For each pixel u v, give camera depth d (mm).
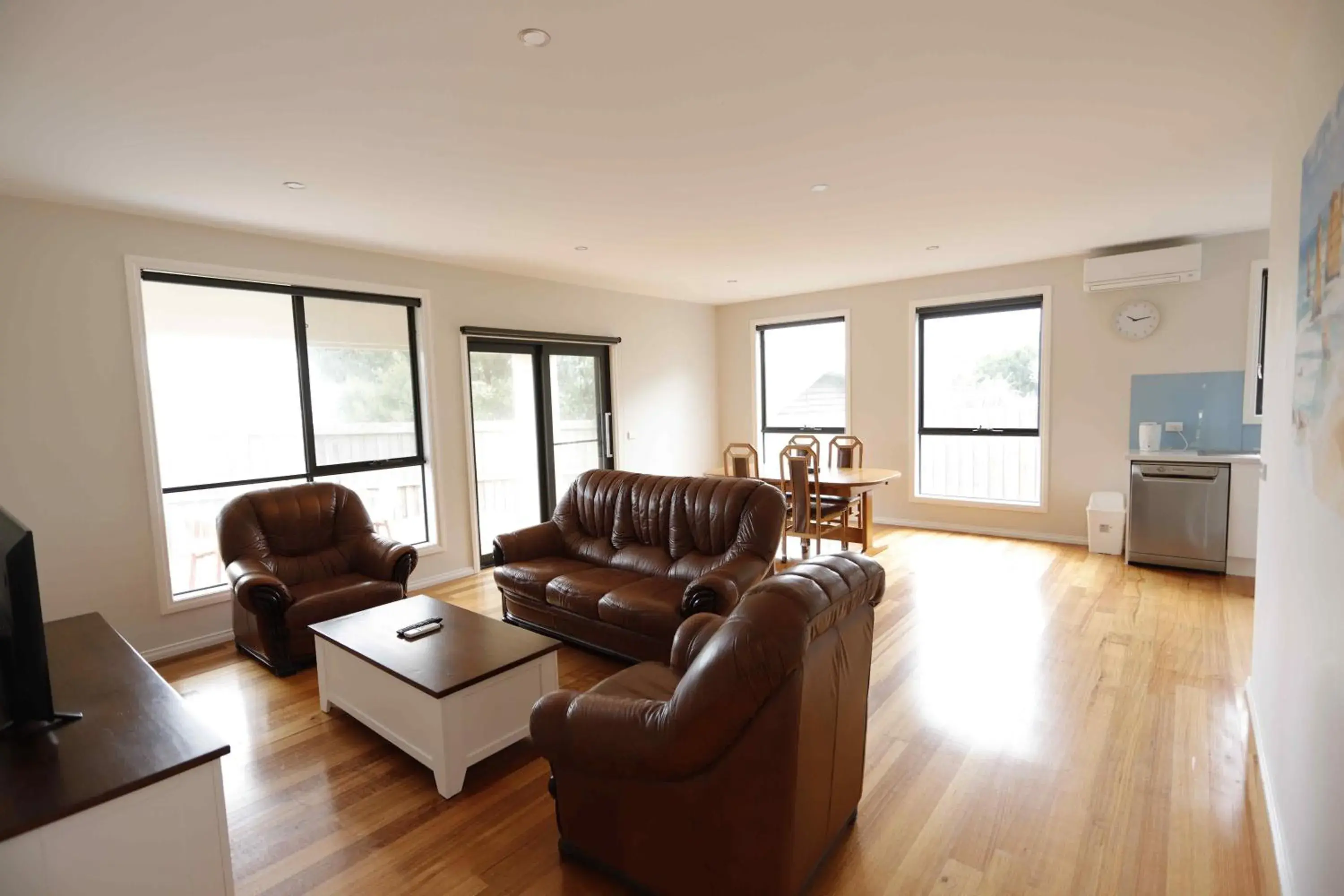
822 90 2346
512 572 3902
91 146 2623
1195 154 3033
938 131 2727
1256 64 2189
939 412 6430
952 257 5371
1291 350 2043
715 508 3611
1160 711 2768
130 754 1582
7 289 3219
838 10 1859
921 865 1911
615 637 3383
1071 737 2592
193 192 3232
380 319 4766
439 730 2303
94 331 3469
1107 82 2320
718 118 2557
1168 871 1871
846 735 1898
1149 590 4344
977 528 6207
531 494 5844
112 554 3557
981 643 3559
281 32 1878
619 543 4012
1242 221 4387
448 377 5105
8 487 3250
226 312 4023
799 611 1519
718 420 7914
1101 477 5504
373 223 3898
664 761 1590
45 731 1694
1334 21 1596
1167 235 4793
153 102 2270
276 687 3277
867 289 6613
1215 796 2201
